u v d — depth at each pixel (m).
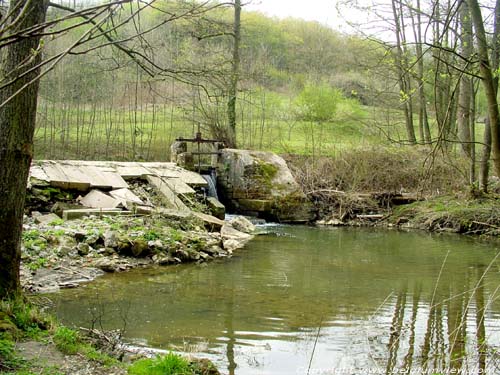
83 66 22.36
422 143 5.91
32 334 5.22
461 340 6.61
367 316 7.64
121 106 27.23
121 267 10.27
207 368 5.12
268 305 8.14
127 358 5.41
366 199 19.66
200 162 21.48
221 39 25.56
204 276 10.05
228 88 9.59
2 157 5.47
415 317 7.63
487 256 12.82
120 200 13.77
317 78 35.38
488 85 5.02
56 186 13.62
